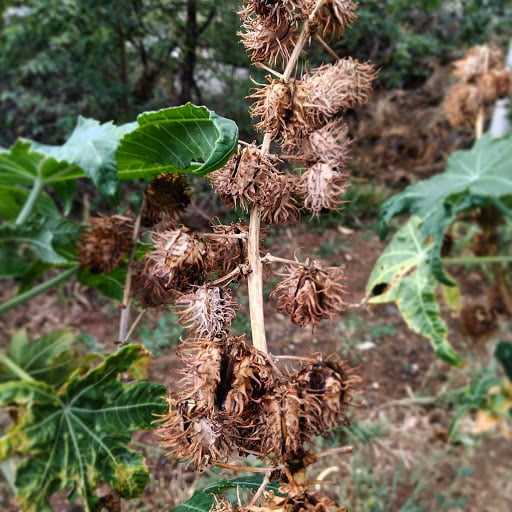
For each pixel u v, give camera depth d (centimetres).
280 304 20
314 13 21
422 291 54
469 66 65
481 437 64
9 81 80
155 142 29
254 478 25
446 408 66
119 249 33
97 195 75
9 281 79
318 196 21
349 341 65
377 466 56
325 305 20
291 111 20
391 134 84
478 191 57
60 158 36
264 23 21
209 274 22
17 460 37
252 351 18
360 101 23
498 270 70
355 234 76
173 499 37
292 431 17
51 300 73
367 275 71
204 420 18
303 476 18
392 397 64
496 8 96
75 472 33
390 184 86
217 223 24
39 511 32
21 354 46
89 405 34
